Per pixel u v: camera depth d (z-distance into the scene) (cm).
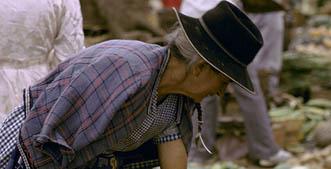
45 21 357
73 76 287
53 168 289
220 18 278
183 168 304
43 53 363
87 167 305
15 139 301
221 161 666
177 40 280
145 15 626
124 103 277
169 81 285
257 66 798
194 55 277
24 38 356
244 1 680
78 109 282
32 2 354
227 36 277
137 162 314
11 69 357
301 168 630
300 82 909
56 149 286
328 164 658
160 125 295
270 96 797
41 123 289
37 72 362
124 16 616
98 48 290
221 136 677
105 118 276
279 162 653
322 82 916
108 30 617
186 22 277
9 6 351
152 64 282
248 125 643
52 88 290
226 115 677
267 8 683
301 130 748
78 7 370
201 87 284
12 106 358
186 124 302
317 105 848
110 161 307
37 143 282
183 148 304
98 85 280
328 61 942
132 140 296
